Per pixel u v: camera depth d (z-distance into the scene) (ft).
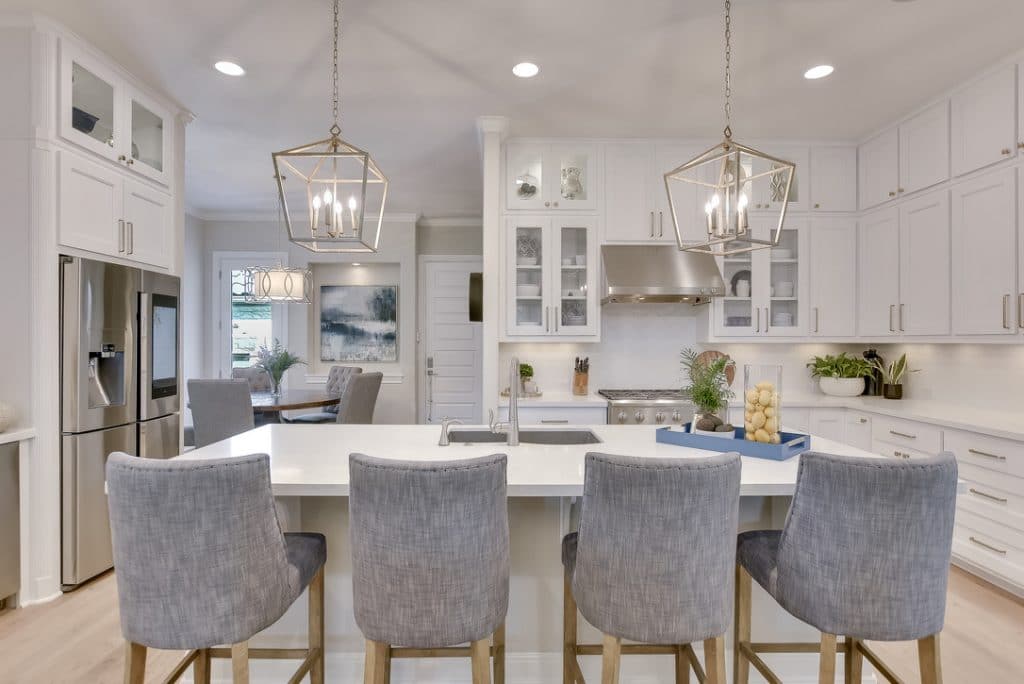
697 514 4.35
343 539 6.45
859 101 10.94
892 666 6.93
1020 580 8.41
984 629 7.81
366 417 14.98
